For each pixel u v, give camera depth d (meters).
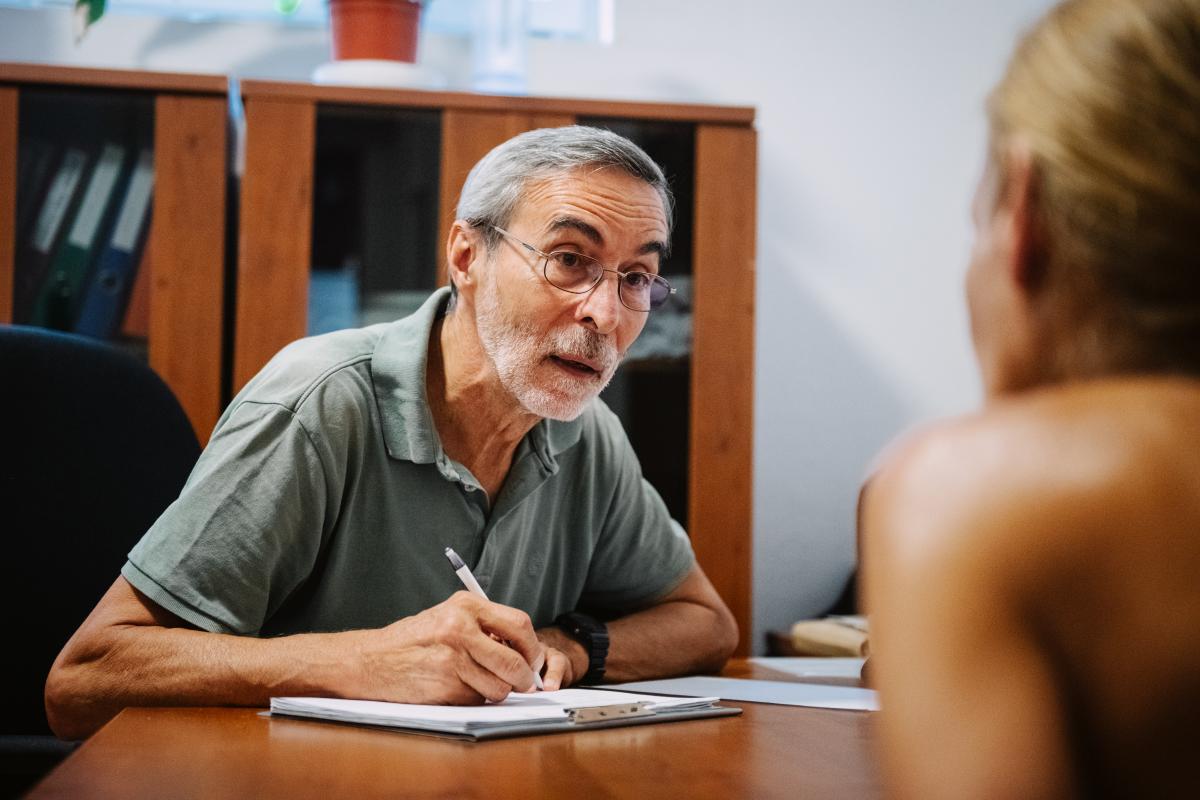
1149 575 0.48
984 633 0.49
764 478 3.03
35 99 2.42
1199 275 0.52
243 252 2.45
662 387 2.57
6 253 2.40
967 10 3.14
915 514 0.52
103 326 2.43
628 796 0.81
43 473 1.70
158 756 0.92
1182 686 0.48
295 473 1.43
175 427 1.80
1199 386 0.53
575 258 1.48
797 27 3.07
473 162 2.52
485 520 1.59
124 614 1.32
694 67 3.03
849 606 2.95
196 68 2.82
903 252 3.12
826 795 0.83
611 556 1.80
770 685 1.47
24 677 1.67
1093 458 0.50
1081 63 0.55
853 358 3.09
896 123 3.12
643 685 1.48
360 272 2.49
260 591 1.39
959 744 0.48
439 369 1.57
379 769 0.88
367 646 1.21
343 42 2.58
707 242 2.59
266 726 1.08
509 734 1.03
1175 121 0.52
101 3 2.56
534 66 2.96
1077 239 0.54
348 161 2.49
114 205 2.44
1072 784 0.47
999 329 0.59
